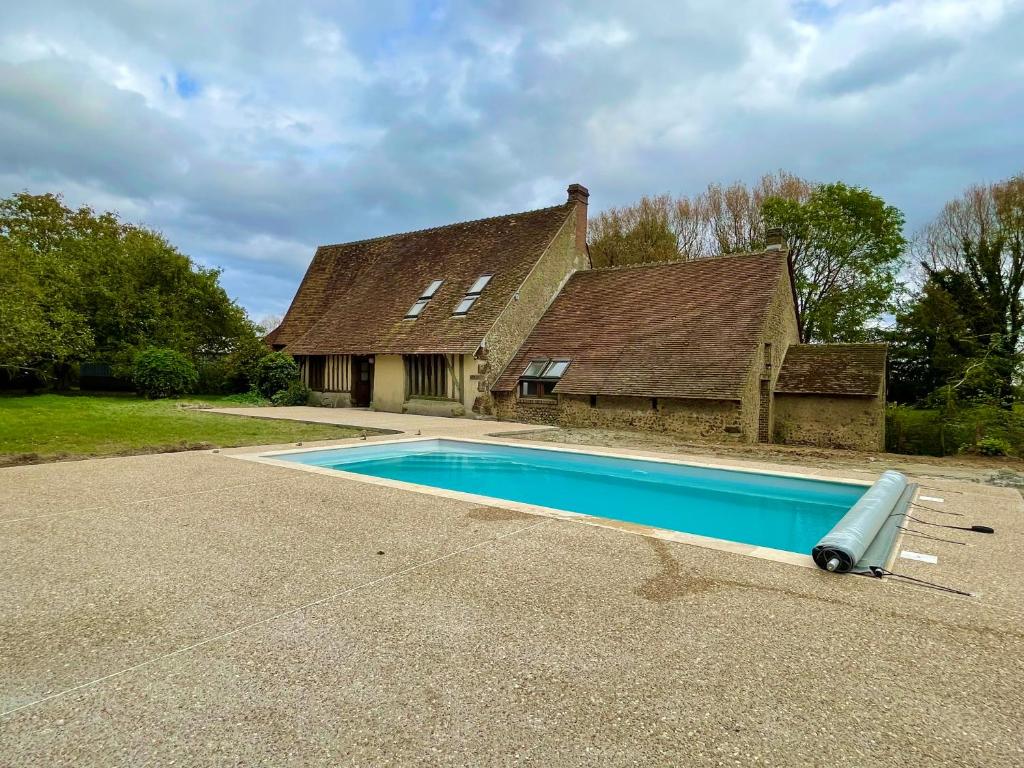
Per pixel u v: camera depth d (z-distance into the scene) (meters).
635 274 18.06
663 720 2.37
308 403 20.30
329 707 2.42
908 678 2.71
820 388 14.91
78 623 3.17
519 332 17.25
